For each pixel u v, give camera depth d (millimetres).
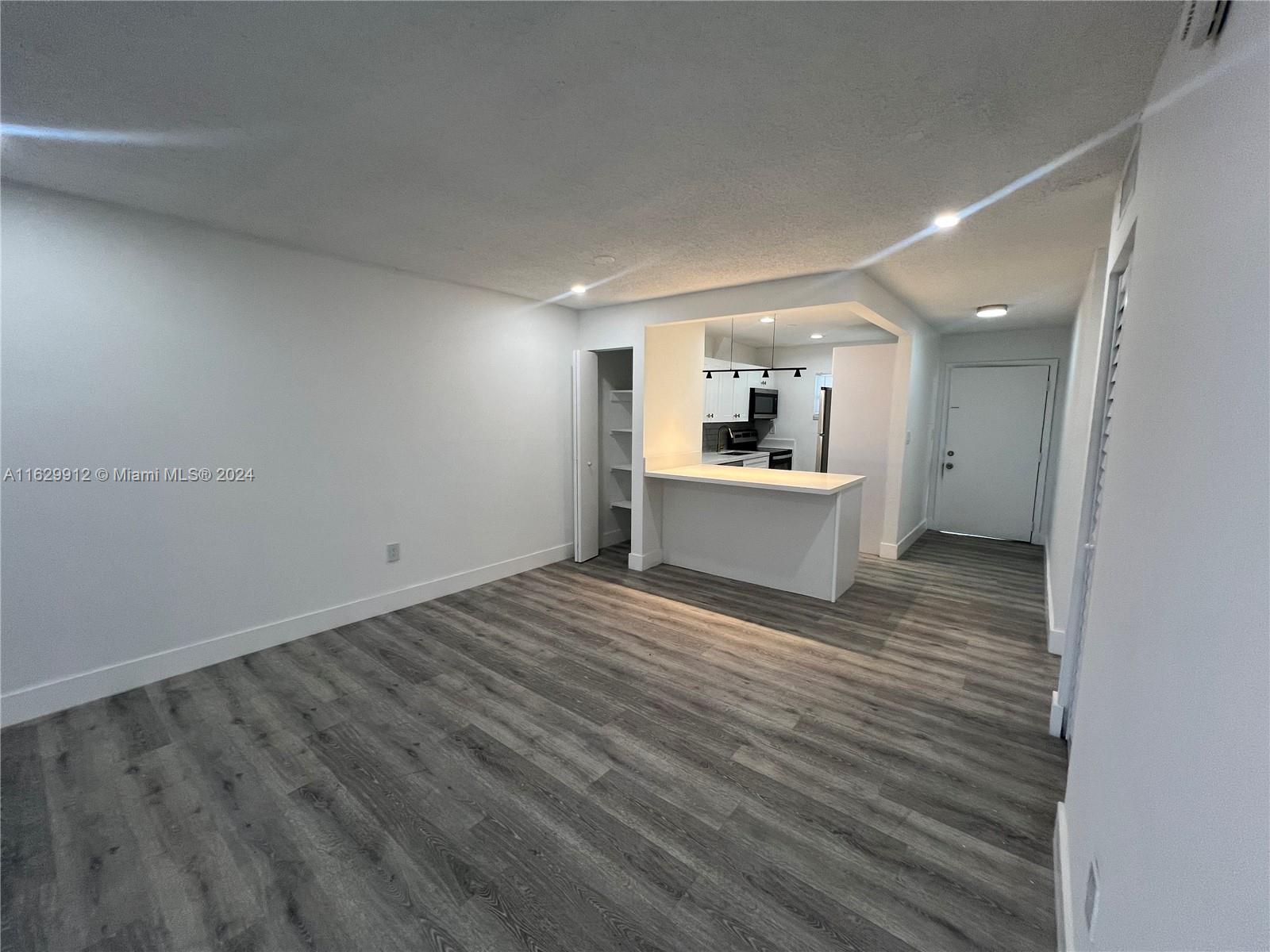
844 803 1869
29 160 1930
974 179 2010
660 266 3227
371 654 2959
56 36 1242
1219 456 682
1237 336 651
